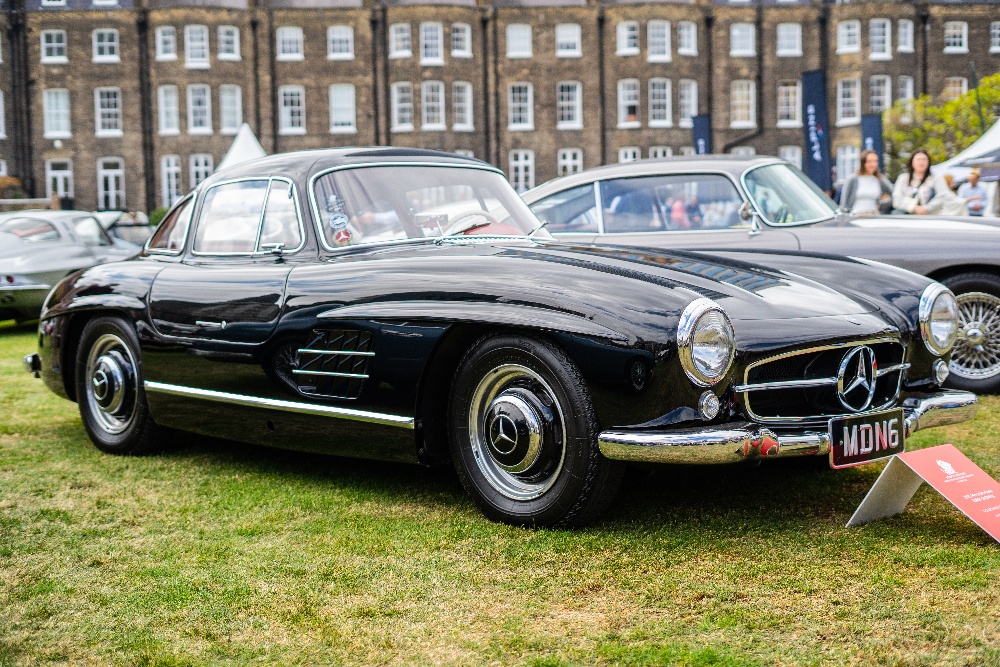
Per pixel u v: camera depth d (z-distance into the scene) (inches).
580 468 110.3
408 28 1449.3
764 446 105.7
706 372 105.0
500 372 116.6
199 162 1450.5
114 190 1459.2
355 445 129.6
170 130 1446.9
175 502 133.6
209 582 102.4
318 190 142.8
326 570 105.3
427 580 101.7
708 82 1496.1
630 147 1496.1
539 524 115.7
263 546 113.9
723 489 133.8
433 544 112.6
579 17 1482.5
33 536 119.2
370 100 1464.1
